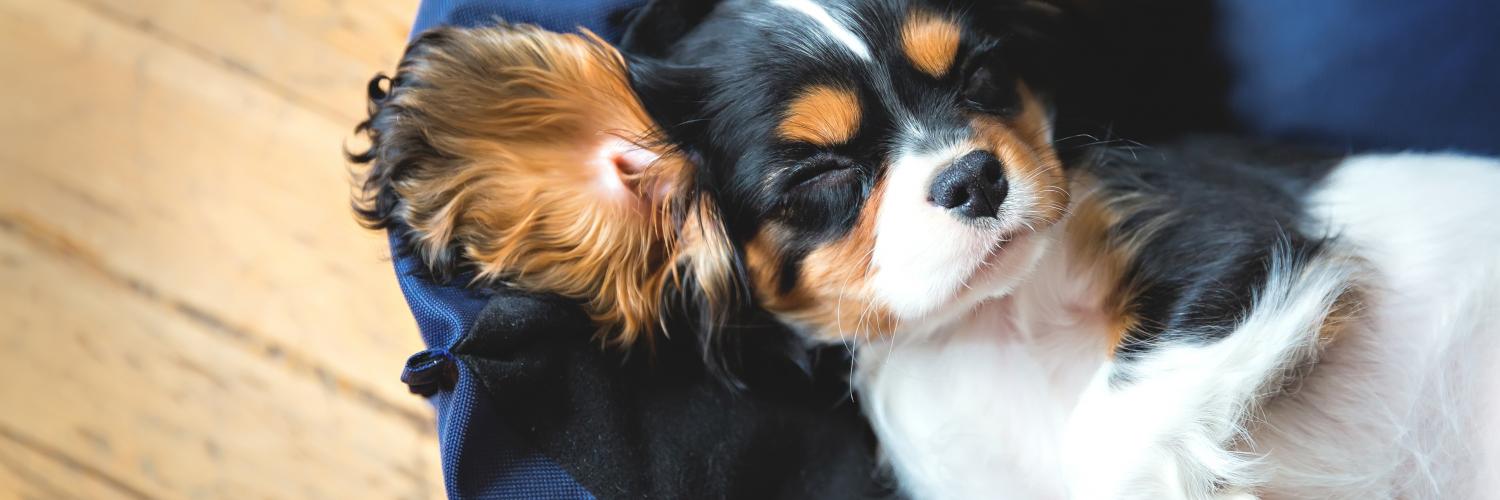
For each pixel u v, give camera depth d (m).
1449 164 1.61
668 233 1.49
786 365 1.58
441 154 1.39
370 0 2.13
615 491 1.33
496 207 1.43
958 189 1.30
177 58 2.14
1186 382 1.36
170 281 2.04
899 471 1.63
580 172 1.47
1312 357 1.39
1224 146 1.65
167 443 1.99
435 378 1.28
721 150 1.39
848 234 1.38
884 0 1.36
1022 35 1.57
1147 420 1.36
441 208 1.39
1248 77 1.72
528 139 1.44
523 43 1.40
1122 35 1.67
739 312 1.50
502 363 1.28
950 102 1.36
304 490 1.96
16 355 2.03
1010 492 1.58
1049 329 1.54
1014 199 1.33
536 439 1.30
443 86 1.37
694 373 1.49
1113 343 1.45
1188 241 1.43
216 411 2.00
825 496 1.56
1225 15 1.70
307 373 2.00
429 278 1.39
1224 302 1.38
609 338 1.46
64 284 2.05
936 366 1.60
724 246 1.43
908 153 1.32
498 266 1.42
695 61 1.42
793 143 1.34
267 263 2.04
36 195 2.09
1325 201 1.57
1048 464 1.55
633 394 1.43
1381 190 1.57
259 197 2.07
